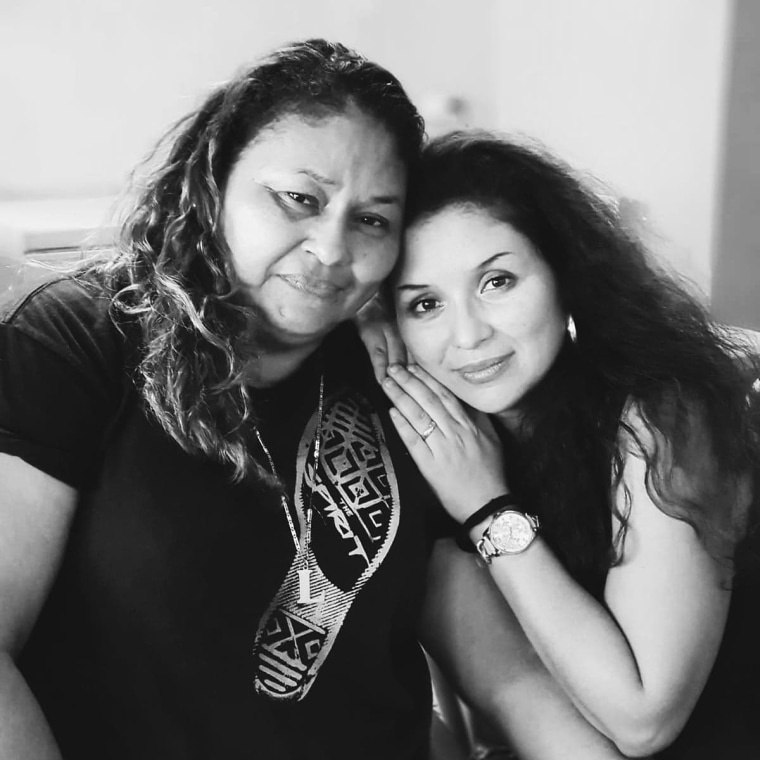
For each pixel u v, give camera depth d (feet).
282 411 3.28
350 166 2.97
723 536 3.34
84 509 2.95
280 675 3.11
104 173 6.70
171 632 2.96
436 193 3.30
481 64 8.30
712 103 6.39
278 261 2.99
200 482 2.99
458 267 3.27
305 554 3.16
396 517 3.34
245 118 3.00
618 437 3.41
